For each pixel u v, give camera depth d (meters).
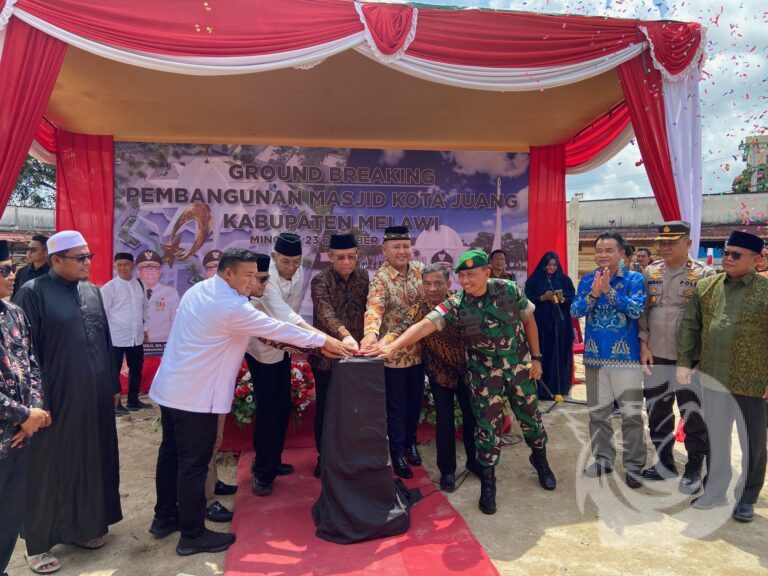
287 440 4.61
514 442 4.86
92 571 2.86
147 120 6.31
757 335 3.31
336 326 3.63
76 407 2.92
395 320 3.94
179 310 3.05
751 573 2.81
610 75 5.05
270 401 3.62
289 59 4.09
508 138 7.23
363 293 3.99
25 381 2.53
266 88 5.43
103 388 3.06
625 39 4.50
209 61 3.98
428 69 4.32
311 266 7.23
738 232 3.32
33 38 3.74
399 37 4.20
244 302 2.94
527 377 3.62
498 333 3.47
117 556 3.01
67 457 2.91
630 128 6.34
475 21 4.34
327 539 3.07
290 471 4.06
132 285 5.82
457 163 7.49
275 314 3.54
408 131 6.89
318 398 3.87
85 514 2.96
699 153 4.66
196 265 6.98
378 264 7.36
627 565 2.88
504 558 2.95
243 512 3.42
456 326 3.55
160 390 2.96
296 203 7.18
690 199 4.64
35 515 2.83
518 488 3.88
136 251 6.86
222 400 2.93
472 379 3.58
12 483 2.49
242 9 4.01
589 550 3.04
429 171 7.43
